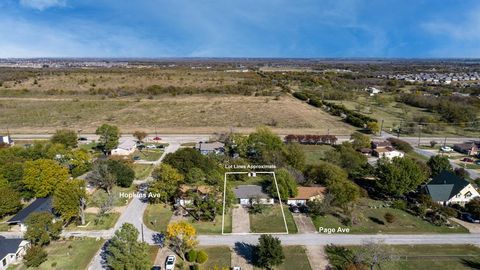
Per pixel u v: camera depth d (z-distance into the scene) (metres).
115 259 44.47
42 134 114.50
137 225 58.41
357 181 78.94
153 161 90.38
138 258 43.72
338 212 64.25
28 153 78.31
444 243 54.59
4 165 67.38
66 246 51.81
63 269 46.41
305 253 51.12
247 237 55.28
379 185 69.19
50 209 59.00
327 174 72.06
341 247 52.81
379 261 47.69
